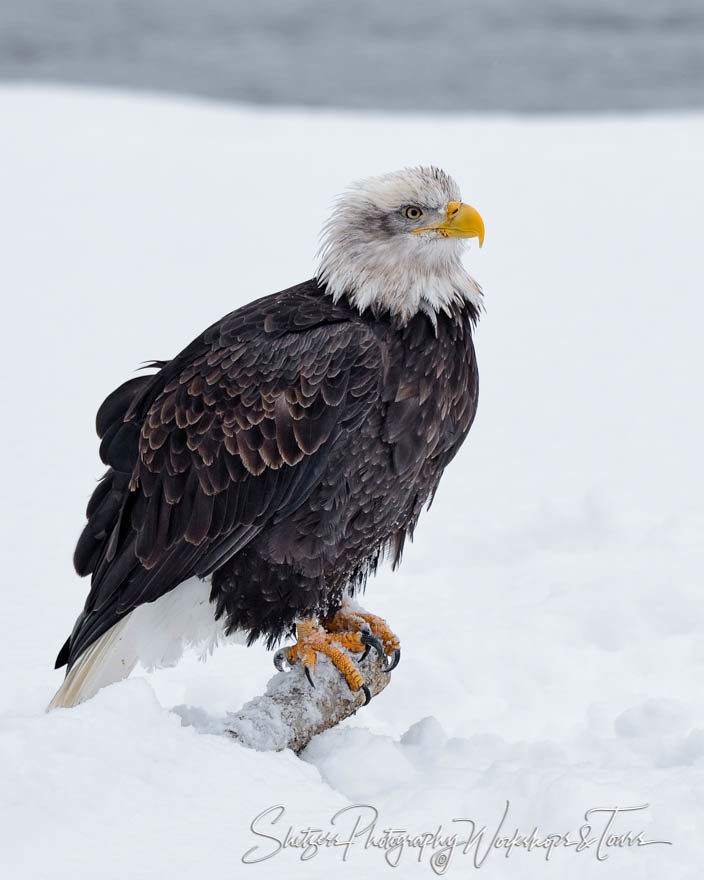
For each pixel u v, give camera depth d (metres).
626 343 22.20
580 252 28.70
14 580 12.00
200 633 9.45
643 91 61.53
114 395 9.81
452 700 9.90
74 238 29.36
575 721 9.52
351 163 37.47
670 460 16.05
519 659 10.41
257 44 77.69
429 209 9.14
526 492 14.84
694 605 11.25
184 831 6.26
